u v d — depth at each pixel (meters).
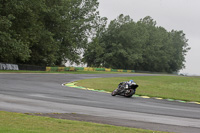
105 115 10.47
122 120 9.66
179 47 145.38
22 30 51.19
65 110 10.95
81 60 73.75
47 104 12.23
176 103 18.06
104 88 25.33
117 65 107.00
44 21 63.66
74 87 24.45
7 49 45.12
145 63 126.38
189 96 24.03
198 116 12.36
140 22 123.25
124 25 101.94
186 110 14.35
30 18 51.53
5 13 48.47
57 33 66.62
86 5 77.25
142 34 114.81
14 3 46.34
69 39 67.12
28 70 49.28
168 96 22.30
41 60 61.62
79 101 14.34
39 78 31.86
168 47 134.75
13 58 55.00
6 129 6.31
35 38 53.16
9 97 13.61
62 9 63.41
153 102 17.38
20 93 15.88
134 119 10.07
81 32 74.88
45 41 58.66
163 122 9.93
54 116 9.34
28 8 48.94
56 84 26.12
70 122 8.23
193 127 9.41
